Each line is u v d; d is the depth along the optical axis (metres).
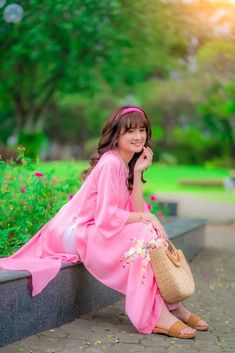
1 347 3.68
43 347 3.78
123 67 21.62
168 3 14.24
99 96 34.97
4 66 18.67
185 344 3.98
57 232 4.40
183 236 6.93
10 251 4.95
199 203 15.86
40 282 3.94
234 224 12.03
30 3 14.11
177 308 4.38
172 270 4.07
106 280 4.25
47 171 6.06
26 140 22.42
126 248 4.16
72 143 43.62
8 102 25.55
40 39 15.33
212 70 19.66
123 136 4.32
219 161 39.34
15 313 3.79
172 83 32.81
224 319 4.73
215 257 7.80
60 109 39.00
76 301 4.45
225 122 35.19
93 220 4.34
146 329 4.15
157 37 15.95
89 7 14.27
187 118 40.12
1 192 5.41
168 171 30.23
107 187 4.20
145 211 4.44
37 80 23.83
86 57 17.88
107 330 4.21
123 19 14.79
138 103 36.16
